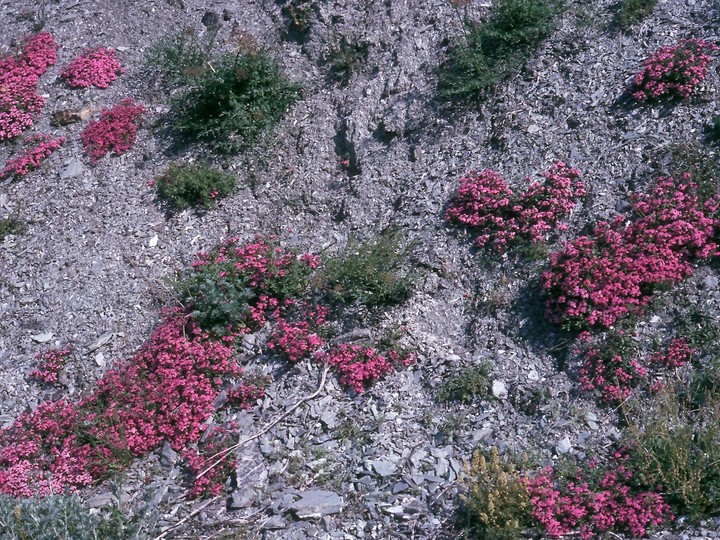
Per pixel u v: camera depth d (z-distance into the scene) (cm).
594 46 268
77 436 216
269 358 228
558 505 175
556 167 241
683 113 241
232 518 193
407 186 260
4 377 239
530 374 209
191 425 214
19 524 178
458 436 200
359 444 203
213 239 263
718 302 206
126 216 274
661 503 173
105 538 182
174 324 232
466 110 268
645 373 199
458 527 180
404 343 221
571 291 212
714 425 178
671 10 268
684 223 213
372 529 185
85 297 254
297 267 240
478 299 230
